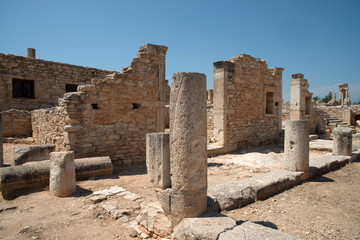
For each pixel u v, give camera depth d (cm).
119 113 837
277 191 559
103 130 802
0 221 432
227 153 1095
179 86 344
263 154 1004
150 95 915
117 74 829
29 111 1399
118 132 835
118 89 832
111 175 721
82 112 759
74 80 1562
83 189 588
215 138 1121
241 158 975
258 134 1283
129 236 387
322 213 447
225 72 1082
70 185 554
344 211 457
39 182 585
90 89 772
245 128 1205
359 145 1308
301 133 637
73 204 502
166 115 1830
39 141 1160
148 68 906
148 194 556
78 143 750
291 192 559
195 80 346
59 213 462
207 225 325
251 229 315
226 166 849
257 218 422
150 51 907
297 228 387
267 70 1344
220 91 1090
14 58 1338
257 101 1274
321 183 626
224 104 1080
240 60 1161
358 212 452
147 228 389
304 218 425
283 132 1465
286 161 657
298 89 1602
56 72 1487
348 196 535
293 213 446
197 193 355
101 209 476
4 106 1325
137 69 875
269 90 1352
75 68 1567
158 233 372
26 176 566
